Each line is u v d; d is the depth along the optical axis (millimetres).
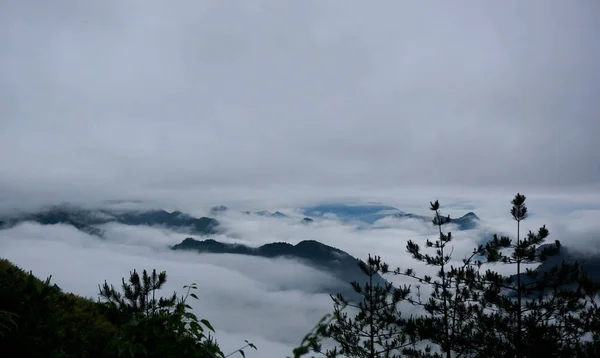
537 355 11266
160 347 3244
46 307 3973
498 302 14469
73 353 3693
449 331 16672
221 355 3396
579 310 13008
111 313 6516
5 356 3260
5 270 6516
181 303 3623
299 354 2209
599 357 9500
